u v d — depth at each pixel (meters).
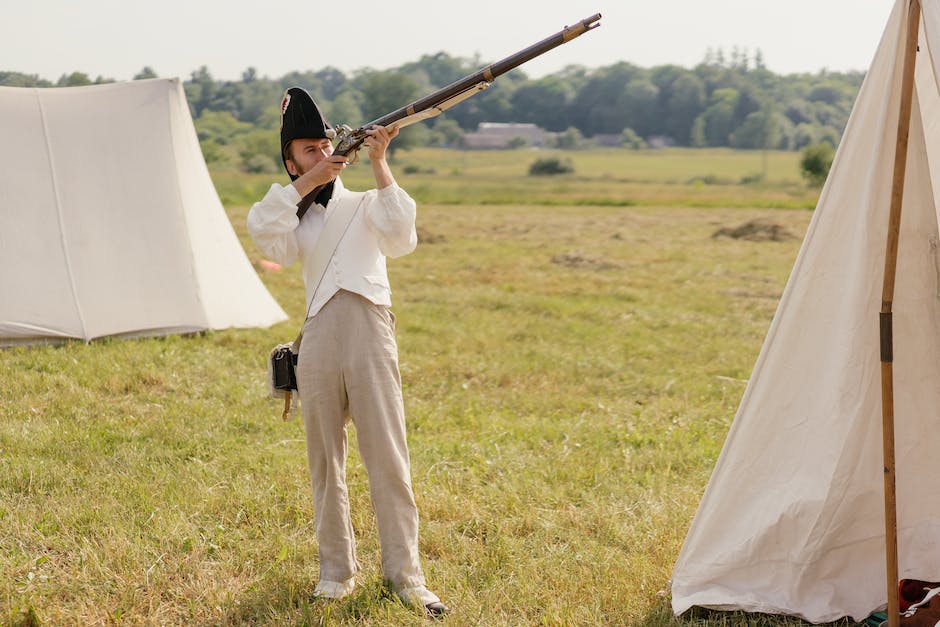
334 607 3.50
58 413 6.39
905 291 3.32
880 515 3.42
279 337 9.26
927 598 3.28
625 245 22.45
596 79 124.69
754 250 21.19
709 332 10.79
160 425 6.07
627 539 4.28
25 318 8.48
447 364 8.48
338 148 3.36
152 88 9.37
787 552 3.43
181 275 9.29
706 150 104.44
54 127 8.95
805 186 59.06
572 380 8.20
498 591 3.68
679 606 3.50
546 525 4.42
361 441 3.48
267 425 6.20
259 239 3.37
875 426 3.33
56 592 3.70
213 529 4.34
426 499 4.70
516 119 125.06
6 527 4.27
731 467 3.52
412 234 3.42
